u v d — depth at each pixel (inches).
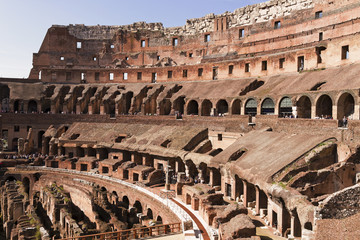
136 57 3860.7
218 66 2999.5
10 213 1604.3
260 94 2245.3
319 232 683.4
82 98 3358.8
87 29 4030.5
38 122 3193.9
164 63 3663.9
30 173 2442.2
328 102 1905.8
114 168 2256.4
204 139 2219.5
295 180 1151.6
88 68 3853.3
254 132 1925.4
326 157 1295.5
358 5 2253.9
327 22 2391.7
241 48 2989.7
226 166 1608.0
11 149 3134.8
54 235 1327.5
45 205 1764.3
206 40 3494.1
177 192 1660.9
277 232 1108.5
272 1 2960.1
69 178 2271.2
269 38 2817.4
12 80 3582.7
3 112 3117.6
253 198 1437.0
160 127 2573.8
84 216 1727.4
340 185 1190.3
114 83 3599.9
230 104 2460.6
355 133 1375.5
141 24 3976.4
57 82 3659.0
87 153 2640.3
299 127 1718.8
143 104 3053.6
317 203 1009.5
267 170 1299.2
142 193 1750.7
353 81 1700.3
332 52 2191.2
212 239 1050.1
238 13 3253.0
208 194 1387.8
